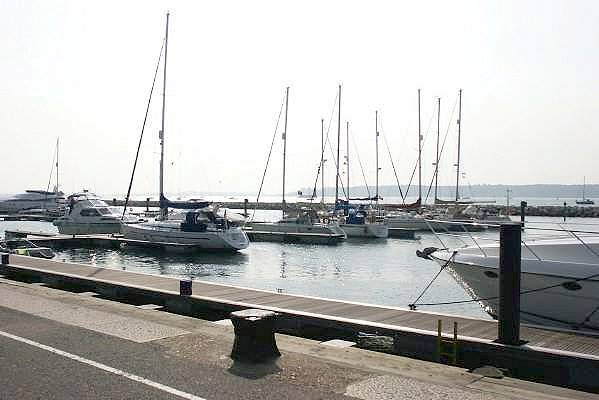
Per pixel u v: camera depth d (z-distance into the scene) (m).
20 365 6.93
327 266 30.02
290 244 41.81
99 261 31.89
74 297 12.27
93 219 44.41
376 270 28.39
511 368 8.70
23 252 26.56
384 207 57.72
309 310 12.12
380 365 7.13
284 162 51.41
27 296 12.38
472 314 17.16
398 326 10.35
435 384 6.29
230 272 27.83
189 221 36.44
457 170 61.53
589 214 83.38
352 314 11.68
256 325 7.14
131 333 8.67
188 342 8.12
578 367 8.22
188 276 26.09
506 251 8.62
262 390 6.04
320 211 50.66
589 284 11.51
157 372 6.66
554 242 12.55
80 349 7.69
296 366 6.95
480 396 5.89
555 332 9.94
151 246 36.62
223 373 6.63
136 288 14.84
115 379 6.39
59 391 5.99
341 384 6.26
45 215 77.06
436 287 22.97
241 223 49.78
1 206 87.38
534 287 12.15
